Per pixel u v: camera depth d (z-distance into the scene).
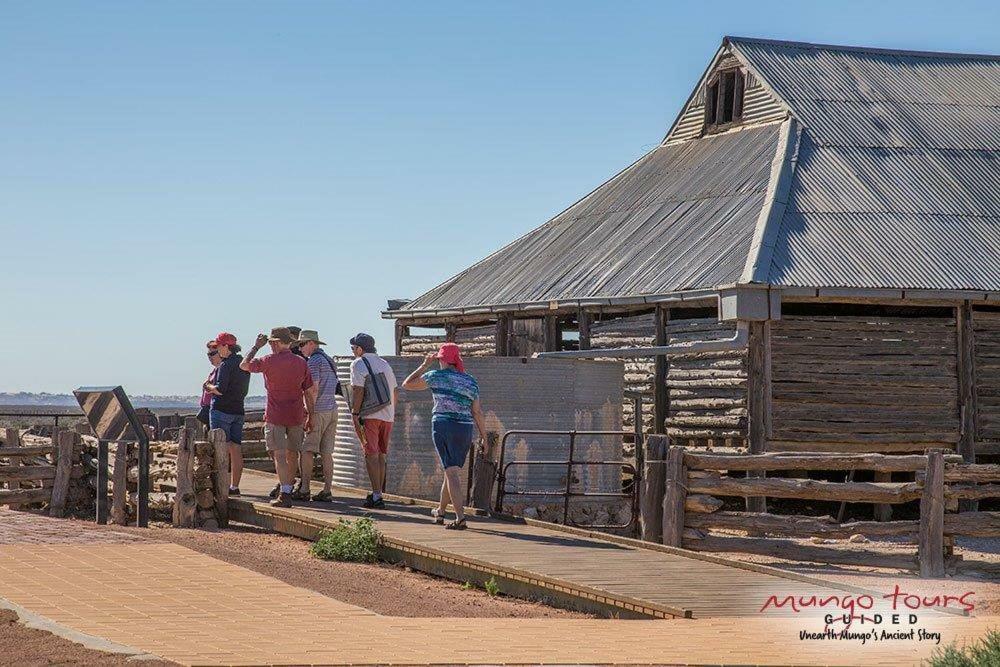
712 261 23.66
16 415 30.91
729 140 30.23
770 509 24.05
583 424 21.22
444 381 16.00
